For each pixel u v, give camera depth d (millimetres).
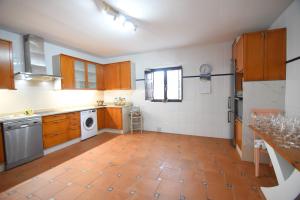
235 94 3246
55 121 3176
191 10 2227
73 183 2047
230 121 3729
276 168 1645
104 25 2654
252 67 2488
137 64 4754
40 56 3223
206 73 3898
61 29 2822
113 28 2785
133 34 3105
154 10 2215
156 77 4566
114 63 4789
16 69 2982
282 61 2342
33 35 3088
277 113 2344
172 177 2162
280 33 2328
